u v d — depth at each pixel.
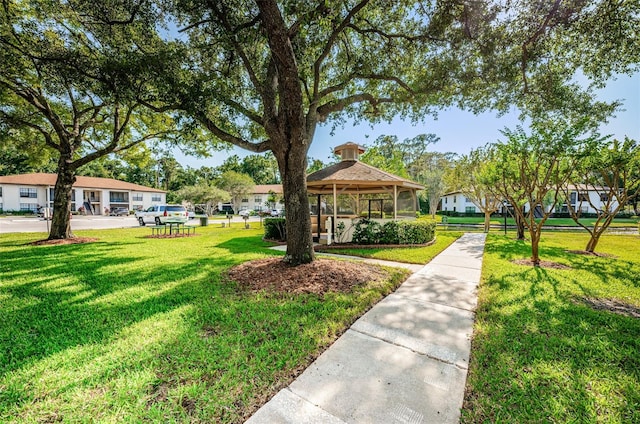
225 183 41.03
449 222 24.36
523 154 6.30
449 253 7.99
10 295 4.16
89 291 4.36
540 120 6.43
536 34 4.95
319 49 6.45
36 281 4.94
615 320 3.19
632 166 7.16
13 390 1.98
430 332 2.99
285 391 2.00
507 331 2.95
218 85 5.48
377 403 1.88
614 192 7.59
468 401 1.91
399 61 6.57
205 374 2.19
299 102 4.78
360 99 6.46
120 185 39.28
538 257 7.09
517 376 2.19
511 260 6.88
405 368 2.31
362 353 2.55
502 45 5.25
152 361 2.34
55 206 10.55
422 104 6.32
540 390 2.02
